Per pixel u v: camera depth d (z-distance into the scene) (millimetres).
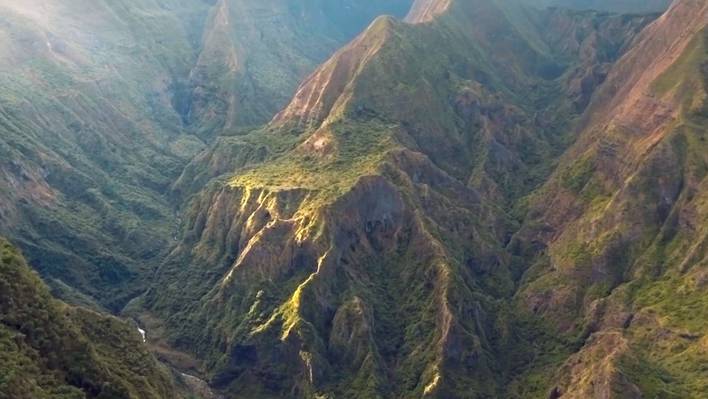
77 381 94625
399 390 150250
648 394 126062
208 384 160750
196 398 149000
